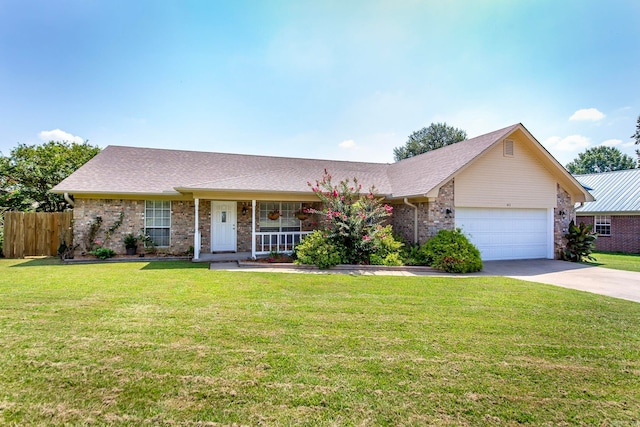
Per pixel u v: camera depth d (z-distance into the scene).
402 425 2.75
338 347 4.24
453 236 11.14
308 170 15.95
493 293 7.35
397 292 7.31
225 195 12.11
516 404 3.07
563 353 4.20
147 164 14.51
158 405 2.97
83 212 12.62
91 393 3.13
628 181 20.00
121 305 5.93
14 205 16.09
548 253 13.74
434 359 3.95
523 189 13.25
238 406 2.97
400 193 13.25
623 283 8.75
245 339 4.45
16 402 2.98
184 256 13.14
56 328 4.74
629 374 3.69
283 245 14.64
